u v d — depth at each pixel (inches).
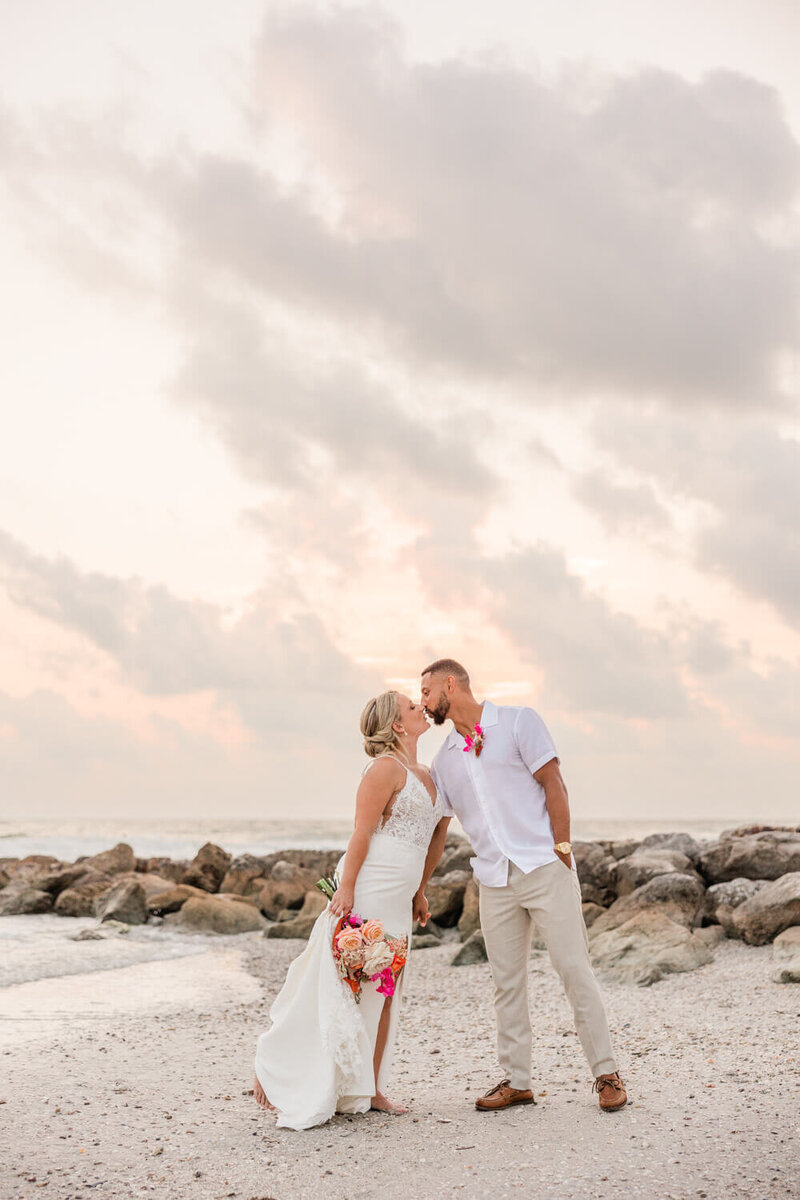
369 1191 139.6
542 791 181.9
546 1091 191.0
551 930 175.8
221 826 2908.5
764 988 290.7
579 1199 132.7
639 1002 285.9
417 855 185.8
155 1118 180.7
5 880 686.5
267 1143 163.3
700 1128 160.6
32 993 340.2
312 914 549.0
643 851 493.0
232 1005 321.4
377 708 188.7
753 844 438.6
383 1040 185.2
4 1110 185.9
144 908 565.0
